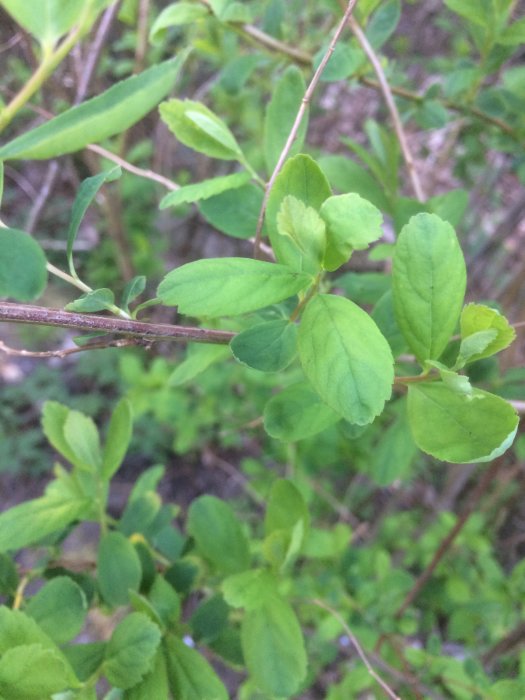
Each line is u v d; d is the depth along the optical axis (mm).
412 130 506
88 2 113
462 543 361
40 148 117
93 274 602
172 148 545
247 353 118
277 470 538
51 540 182
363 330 107
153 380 432
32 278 105
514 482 448
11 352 133
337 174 211
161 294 109
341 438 304
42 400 657
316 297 112
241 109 440
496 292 515
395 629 298
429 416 121
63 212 638
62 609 140
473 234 590
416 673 271
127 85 120
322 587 311
